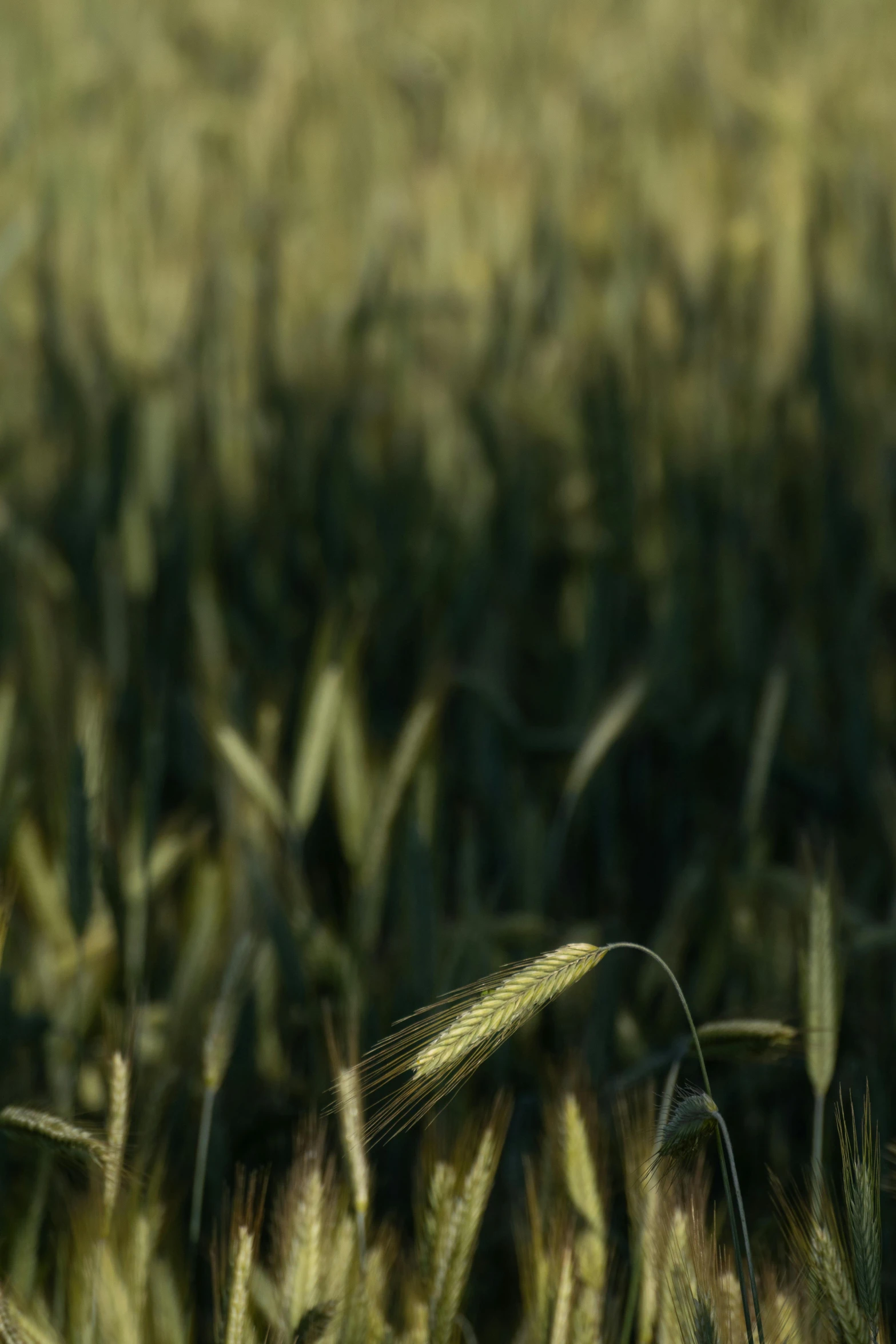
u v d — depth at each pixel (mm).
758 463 3160
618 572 3006
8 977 2146
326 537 3170
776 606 3102
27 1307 1991
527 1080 2252
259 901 2230
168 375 3297
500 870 2514
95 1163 1929
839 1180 2195
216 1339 1894
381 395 3371
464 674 2586
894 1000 2287
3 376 3553
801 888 2291
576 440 3295
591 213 3721
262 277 3496
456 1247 1920
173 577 2961
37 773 2500
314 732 2268
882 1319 1859
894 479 3098
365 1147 1939
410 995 2213
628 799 2758
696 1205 1978
